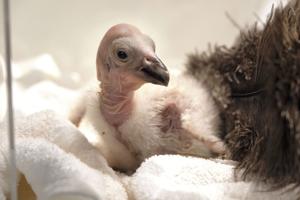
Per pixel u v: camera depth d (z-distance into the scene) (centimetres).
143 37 57
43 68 83
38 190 45
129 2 84
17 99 73
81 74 84
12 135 45
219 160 55
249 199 47
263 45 50
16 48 83
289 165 45
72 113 64
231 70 63
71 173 44
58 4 83
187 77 65
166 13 85
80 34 85
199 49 83
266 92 47
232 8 83
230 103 60
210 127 59
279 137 46
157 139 58
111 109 59
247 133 54
